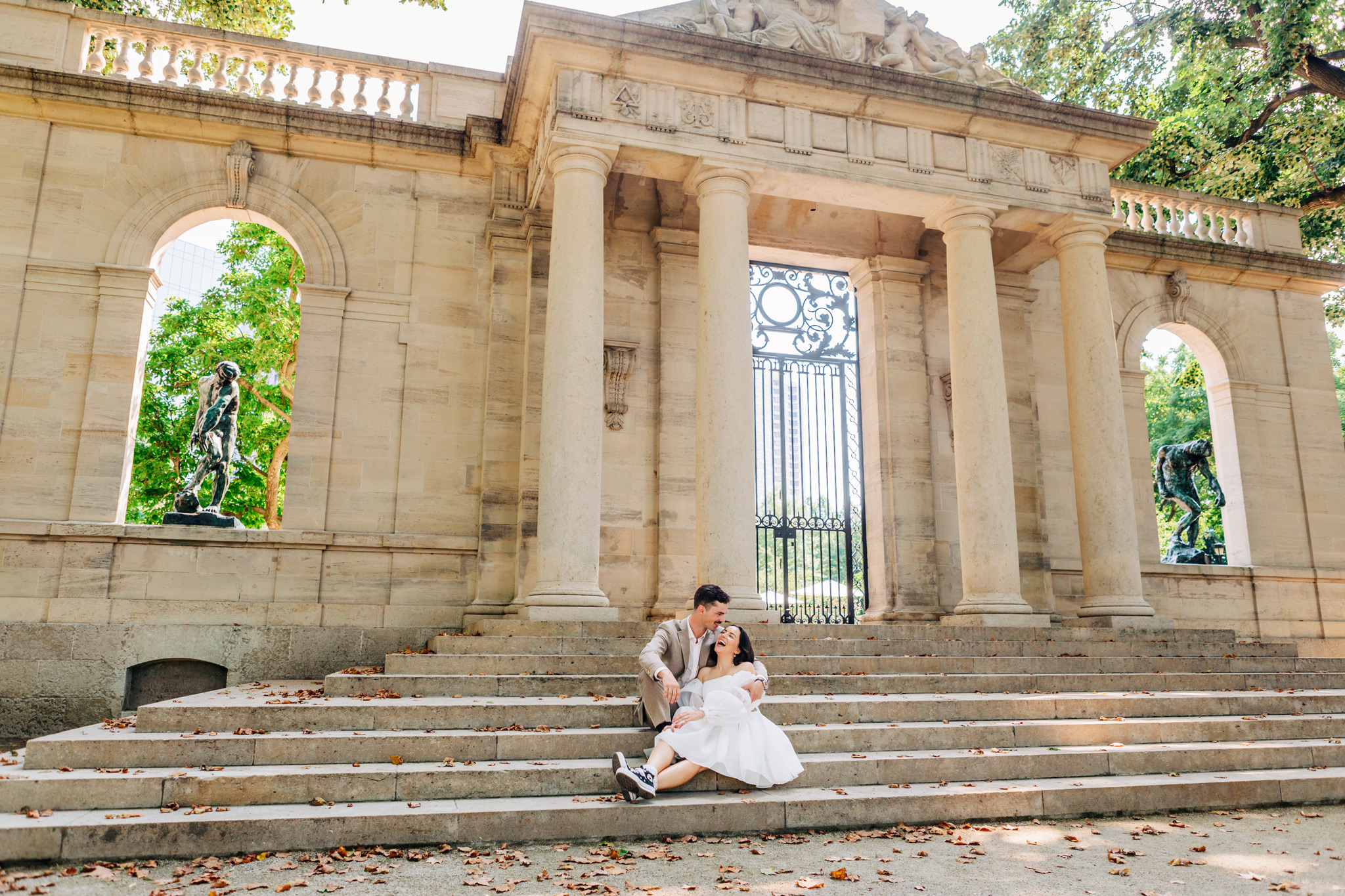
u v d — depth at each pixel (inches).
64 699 505.4
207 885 218.8
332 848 253.8
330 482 591.2
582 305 522.9
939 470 703.7
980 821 298.8
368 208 634.2
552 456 508.1
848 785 314.3
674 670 322.3
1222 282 831.1
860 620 691.4
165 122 604.1
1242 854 257.8
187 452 1100.5
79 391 563.5
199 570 549.6
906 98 601.0
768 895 215.3
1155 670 495.5
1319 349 843.4
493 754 312.3
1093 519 610.2
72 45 606.9
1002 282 740.7
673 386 651.5
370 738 305.4
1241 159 993.5
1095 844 269.6
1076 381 631.8
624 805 274.5
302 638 547.8
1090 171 653.9
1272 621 760.3
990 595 565.0
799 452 722.8
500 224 639.1
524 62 554.9
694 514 636.1
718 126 569.0
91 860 239.9
